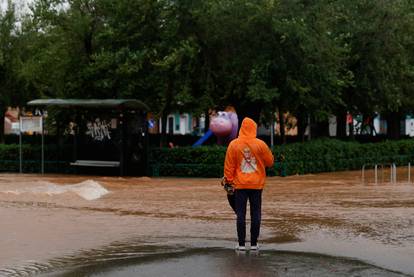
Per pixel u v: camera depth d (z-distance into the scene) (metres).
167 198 21.20
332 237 13.36
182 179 30.00
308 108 35.72
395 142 43.22
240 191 11.30
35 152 35.00
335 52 33.78
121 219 16.25
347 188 25.31
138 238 13.36
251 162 11.23
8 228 14.77
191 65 33.25
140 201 20.33
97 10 34.34
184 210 18.05
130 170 32.03
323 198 21.34
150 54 32.56
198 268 10.07
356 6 38.91
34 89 49.34
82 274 9.95
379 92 39.53
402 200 20.80
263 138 51.91
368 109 41.62
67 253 11.79
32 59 37.06
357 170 38.09
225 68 33.84
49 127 35.88
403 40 39.03
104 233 14.05
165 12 32.88
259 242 12.63
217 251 11.58
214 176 31.08
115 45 33.72
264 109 37.12
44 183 26.17
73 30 33.72
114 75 33.06
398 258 11.09
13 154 35.44
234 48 34.00
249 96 32.59
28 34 48.41
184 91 32.28
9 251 12.02
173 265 10.35
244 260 10.63
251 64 33.38
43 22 34.84
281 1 33.06
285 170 32.38
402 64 39.19
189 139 54.41
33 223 15.55
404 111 49.06
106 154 32.22
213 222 15.65
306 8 33.66
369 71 38.91
